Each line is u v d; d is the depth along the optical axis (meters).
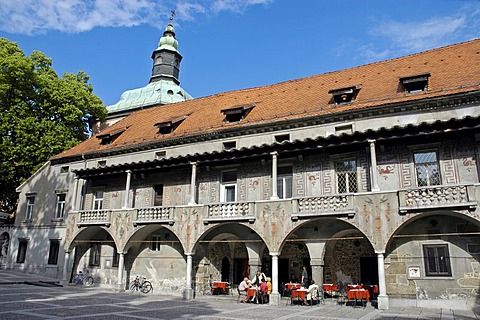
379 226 16.98
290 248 21.98
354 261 19.95
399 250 17.66
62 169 31.00
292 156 21.03
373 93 21.33
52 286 24.67
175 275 23.09
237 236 21.41
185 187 23.92
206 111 28.38
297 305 17.91
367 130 17.67
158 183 25.05
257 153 20.44
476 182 16.88
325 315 14.67
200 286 22.05
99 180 27.78
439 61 22.44
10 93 32.06
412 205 16.44
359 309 16.41
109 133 30.03
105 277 25.88
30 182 32.62
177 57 51.16
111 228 24.16
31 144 31.52
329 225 19.08
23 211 32.31
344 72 26.31
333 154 20.08
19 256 31.53
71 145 33.28
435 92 18.98
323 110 21.59
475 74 19.12
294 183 20.75
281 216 19.08
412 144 18.41
